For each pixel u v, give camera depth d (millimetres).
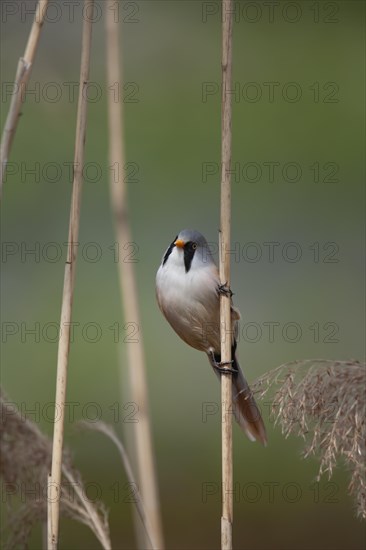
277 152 13297
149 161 12898
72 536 11555
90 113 12594
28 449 5852
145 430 6938
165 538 12352
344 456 4898
